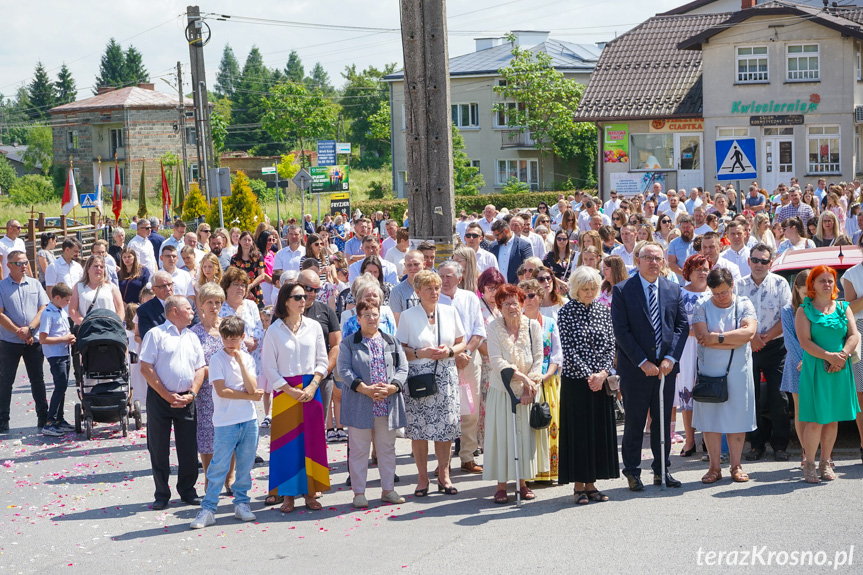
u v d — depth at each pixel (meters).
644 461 9.48
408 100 11.05
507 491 8.63
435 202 11.09
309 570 6.61
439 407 8.45
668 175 42.06
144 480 9.55
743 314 8.52
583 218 20.53
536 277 9.84
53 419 11.97
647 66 44.00
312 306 9.64
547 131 55.56
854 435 10.20
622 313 8.34
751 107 39.94
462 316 9.23
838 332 8.23
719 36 40.09
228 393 7.95
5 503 8.77
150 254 17.94
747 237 13.69
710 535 6.88
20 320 11.91
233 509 8.44
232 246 16.19
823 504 7.55
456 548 6.92
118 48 154.75
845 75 38.66
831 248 10.67
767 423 9.59
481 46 68.44
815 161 39.50
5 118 143.12
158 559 7.04
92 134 77.31
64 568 6.89
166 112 76.19
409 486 9.06
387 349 8.36
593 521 7.43
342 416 8.34
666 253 13.34
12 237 18.88
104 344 11.23
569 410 8.02
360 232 17.38
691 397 8.99
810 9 39.94
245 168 75.56
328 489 8.32
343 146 41.78
